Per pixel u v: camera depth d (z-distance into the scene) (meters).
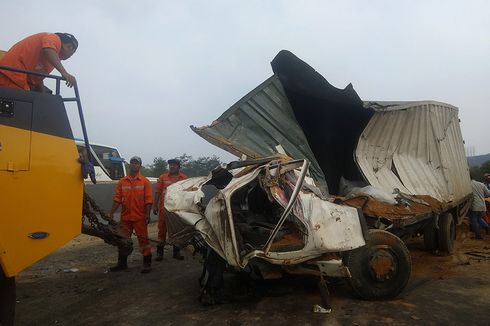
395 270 5.36
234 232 4.61
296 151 7.20
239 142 6.73
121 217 7.12
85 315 4.91
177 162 8.29
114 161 13.41
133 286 6.18
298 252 4.83
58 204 3.59
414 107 8.03
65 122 3.72
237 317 4.75
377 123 7.70
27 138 3.47
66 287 6.17
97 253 8.99
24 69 4.22
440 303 5.20
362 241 5.05
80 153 4.04
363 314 4.80
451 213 9.72
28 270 7.33
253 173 5.01
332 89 6.72
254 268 5.08
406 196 7.37
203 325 4.52
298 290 5.79
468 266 7.43
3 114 3.37
